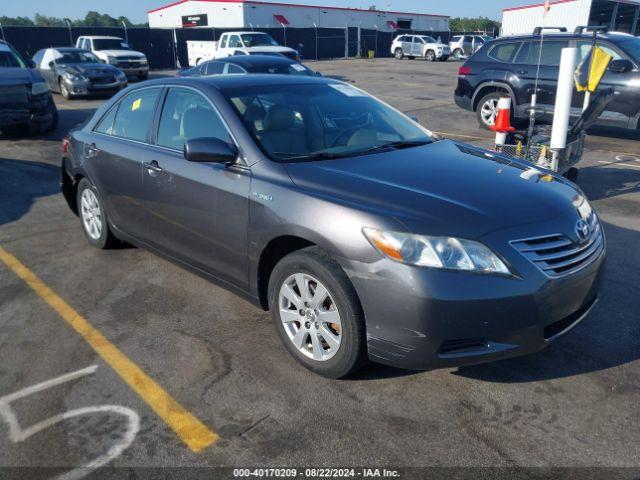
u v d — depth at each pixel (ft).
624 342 11.46
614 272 14.87
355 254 9.18
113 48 74.54
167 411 9.55
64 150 17.54
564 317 9.52
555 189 10.76
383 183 10.20
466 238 8.83
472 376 10.39
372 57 138.82
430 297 8.64
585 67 21.52
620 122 31.01
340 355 9.78
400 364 9.23
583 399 9.69
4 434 9.04
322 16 152.35
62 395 10.03
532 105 19.27
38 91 33.91
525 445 8.63
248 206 10.94
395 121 13.96
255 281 11.30
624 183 23.63
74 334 12.16
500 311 8.76
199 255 12.67
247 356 11.19
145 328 12.37
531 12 97.04
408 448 8.60
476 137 33.88
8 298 13.93
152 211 13.70
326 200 9.80
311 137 12.10
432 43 120.78
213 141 11.15
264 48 61.31
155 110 13.93
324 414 9.41
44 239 18.07
